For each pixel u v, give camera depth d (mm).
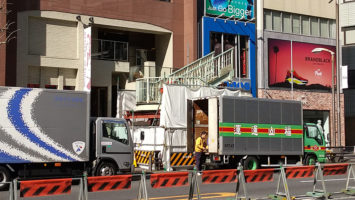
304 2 42656
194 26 34969
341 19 52375
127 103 32688
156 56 36812
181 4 35531
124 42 33844
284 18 41656
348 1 52062
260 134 23953
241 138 23297
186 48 35219
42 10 29609
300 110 25750
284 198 14281
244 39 38844
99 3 31688
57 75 30547
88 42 29734
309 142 26203
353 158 36594
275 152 24438
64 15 30312
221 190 17469
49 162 17906
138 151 25734
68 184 10867
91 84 31938
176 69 34938
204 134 23188
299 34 42250
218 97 22891
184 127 25109
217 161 22812
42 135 17719
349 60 52875
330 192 16281
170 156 24172
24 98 17484
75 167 18719
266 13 40531
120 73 34188
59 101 18172
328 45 44000
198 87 26969
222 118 22703
